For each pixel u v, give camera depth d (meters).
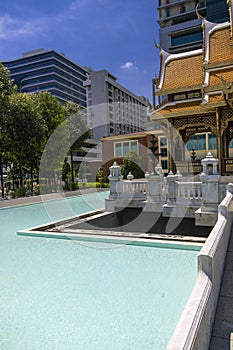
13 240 8.59
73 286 5.22
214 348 3.09
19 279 5.61
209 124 14.30
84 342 3.60
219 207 6.26
